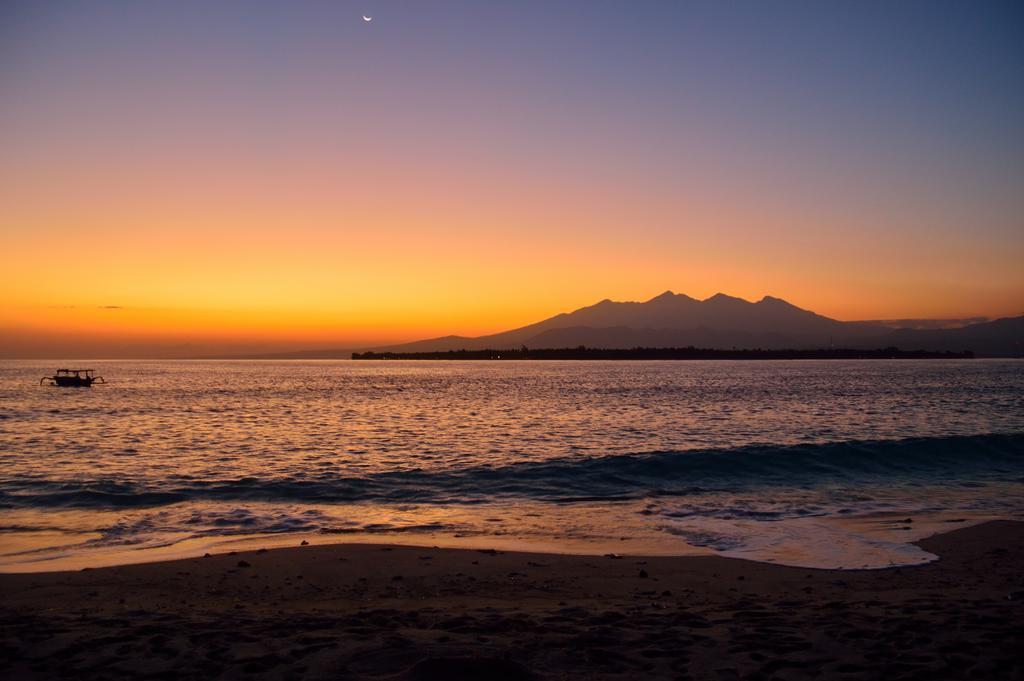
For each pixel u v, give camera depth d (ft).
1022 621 28.58
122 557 44.78
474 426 139.54
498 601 34.32
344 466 86.48
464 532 53.16
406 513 60.75
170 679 22.50
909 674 22.56
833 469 81.51
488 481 75.72
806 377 463.42
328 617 30.37
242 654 24.80
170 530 53.88
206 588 36.55
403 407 199.31
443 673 21.80
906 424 137.18
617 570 40.81
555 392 283.18
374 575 39.24
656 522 56.44
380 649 24.85
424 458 93.15
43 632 27.66
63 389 331.77
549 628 28.25
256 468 85.20
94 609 32.32
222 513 60.39
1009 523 54.54
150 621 29.76
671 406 193.98
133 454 98.63
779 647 25.46
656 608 32.58
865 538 49.93
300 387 347.77
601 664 23.77
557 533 52.60
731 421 145.59
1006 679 22.04
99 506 63.16
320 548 45.65
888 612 30.60
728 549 47.09
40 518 58.13
